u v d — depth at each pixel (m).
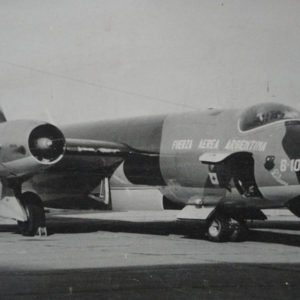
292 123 11.27
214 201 12.35
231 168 11.76
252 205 12.09
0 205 13.52
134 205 14.38
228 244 11.50
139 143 13.84
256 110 11.94
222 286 6.33
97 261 8.45
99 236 13.49
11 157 12.39
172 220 21.94
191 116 13.23
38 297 5.72
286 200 11.37
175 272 7.32
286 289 6.17
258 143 11.47
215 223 12.25
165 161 13.15
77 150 13.12
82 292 5.97
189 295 5.84
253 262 8.38
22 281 6.63
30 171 12.59
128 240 12.32
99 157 13.69
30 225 13.21
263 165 11.28
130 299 5.65
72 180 14.84
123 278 6.84
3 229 16.23
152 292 5.98
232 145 11.90
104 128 15.15
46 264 8.11
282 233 14.52
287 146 10.98
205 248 10.58
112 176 14.38
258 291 6.05
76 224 18.41
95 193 14.88
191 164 12.57
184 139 12.88
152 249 10.33
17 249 10.30
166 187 13.42
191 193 12.86
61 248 10.48
